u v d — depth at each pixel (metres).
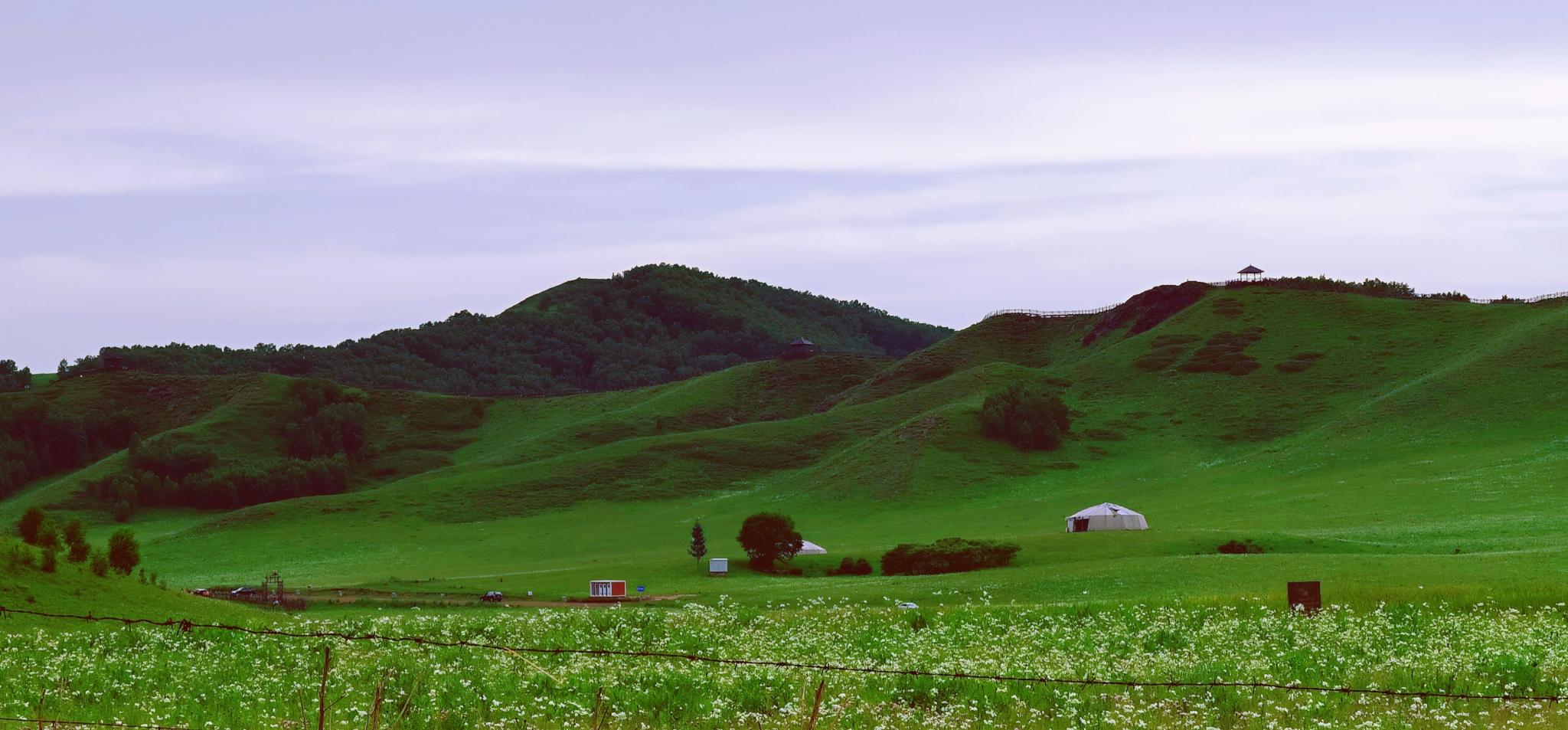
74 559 42.19
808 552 105.50
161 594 42.25
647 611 38.19
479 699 21.22
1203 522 111.44
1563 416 142.38
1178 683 19.94
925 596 62.75
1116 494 142.00
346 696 21.61
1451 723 19.19
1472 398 155.62
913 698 21.53
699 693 21.50
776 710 20.67
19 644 30.23
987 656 27.92
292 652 28.31
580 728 19.20
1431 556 65.88
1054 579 64.44
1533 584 50.31
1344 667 25.28
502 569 114.69
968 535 121.38
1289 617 35.44
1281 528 101.94
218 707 21.11
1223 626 33.50
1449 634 30.98
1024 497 148.38
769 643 30.41
